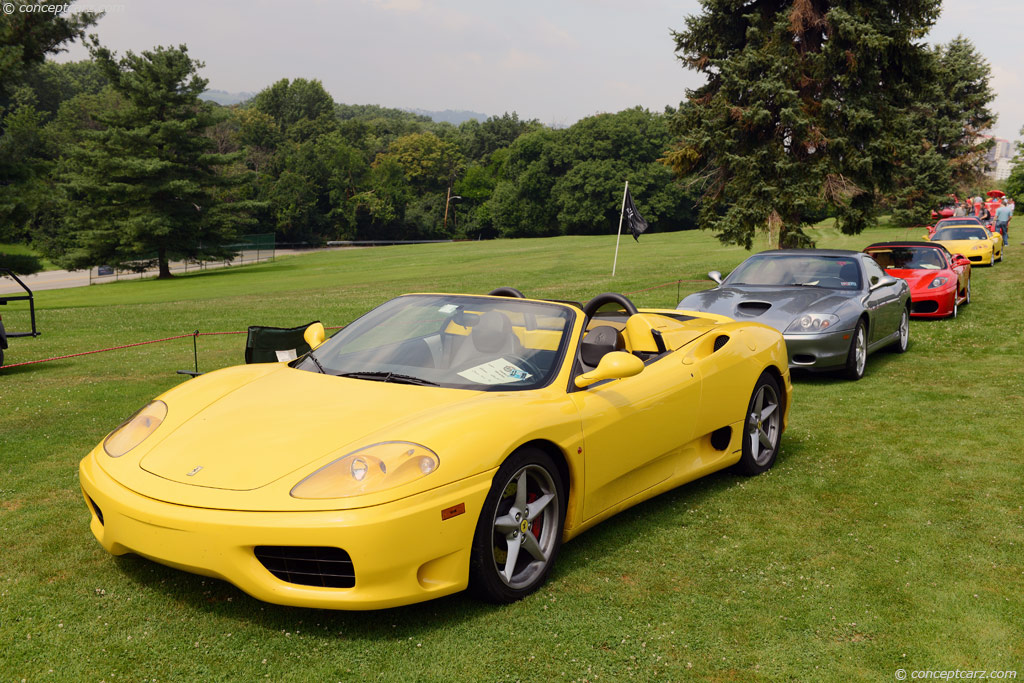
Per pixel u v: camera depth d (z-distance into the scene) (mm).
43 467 5062
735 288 9383
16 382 8422
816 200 20375
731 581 3512
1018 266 22234
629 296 17141
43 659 2711
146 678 2621
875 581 3523
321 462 2965
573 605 3244
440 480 2943
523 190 108812
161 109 55219
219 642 2869
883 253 13523
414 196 124938
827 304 8461
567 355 3920
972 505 4551
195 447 3186
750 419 5109
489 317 4141
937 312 12562
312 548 2807
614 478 3895
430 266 43281
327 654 2809
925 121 55000
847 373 8367
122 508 2975
